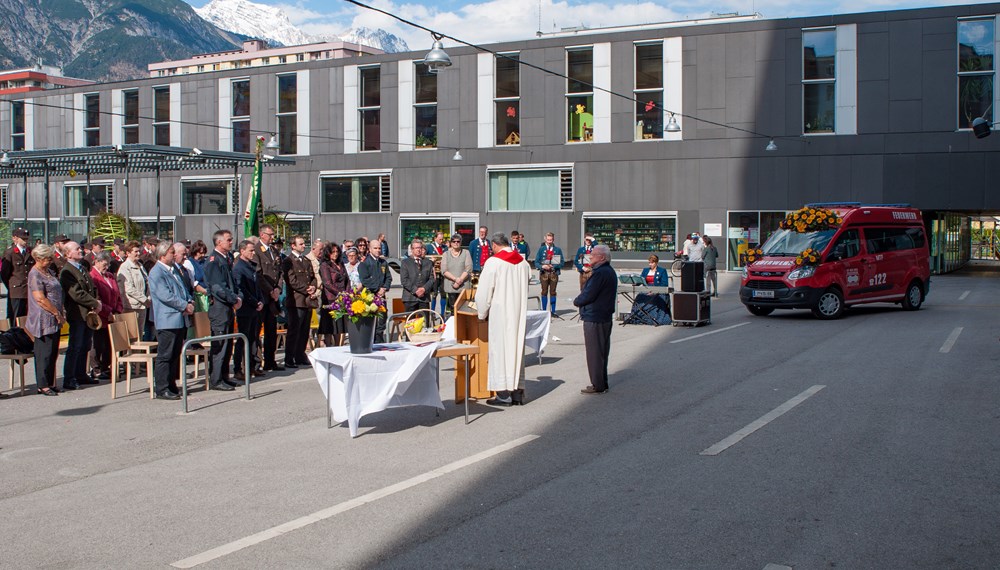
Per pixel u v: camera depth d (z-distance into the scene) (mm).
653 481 6742
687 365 12820
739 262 36781
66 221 41781
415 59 41656
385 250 25469
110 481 7016
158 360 10672
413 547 5379
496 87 40375
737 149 36625
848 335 16266
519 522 5820
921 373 11656
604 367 10680
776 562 5059
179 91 46375
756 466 7133
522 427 8797
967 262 50719
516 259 9734
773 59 36031
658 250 38094
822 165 35531
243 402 10469
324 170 43562
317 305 13648
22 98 50031
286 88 44219
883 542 5359
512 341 9680
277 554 5289
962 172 33938
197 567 5094
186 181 46562
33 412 9906
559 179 39531
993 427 8430
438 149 41438
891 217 21156
